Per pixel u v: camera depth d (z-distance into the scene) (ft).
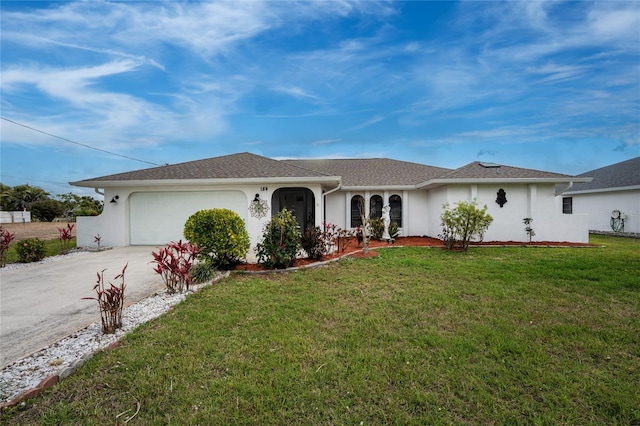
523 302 19.70
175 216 45.68
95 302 20.65
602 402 10.23
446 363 12.54
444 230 42.96
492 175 47.52
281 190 59.11
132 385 11.04
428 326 16.14
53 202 139.33
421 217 56.34
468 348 13.69
